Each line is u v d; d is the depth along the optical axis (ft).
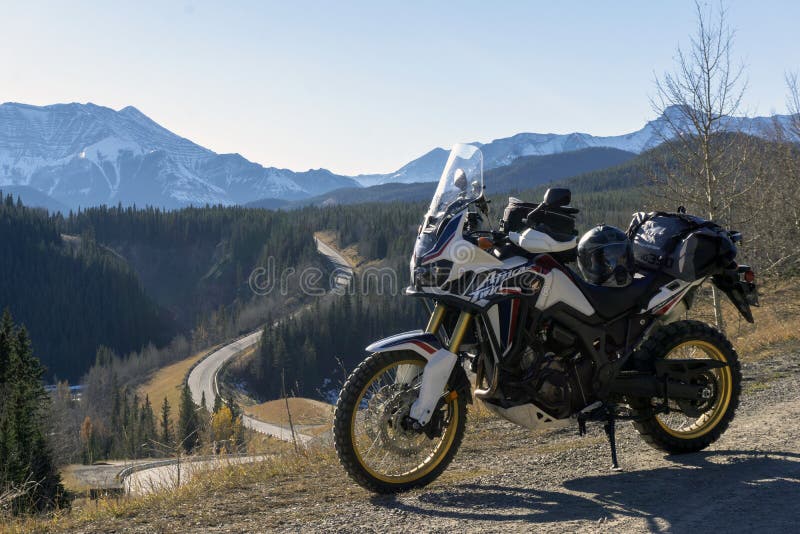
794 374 29.81
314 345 533.55
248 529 13.96
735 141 60.34
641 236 18.74
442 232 15.88
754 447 17.57
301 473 19.29
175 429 268.82
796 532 11.85
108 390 527.40
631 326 17.26
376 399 15.78
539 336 16.43
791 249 81.35
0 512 17.07
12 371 153.58
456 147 17.54
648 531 12.30
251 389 517.14
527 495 14.97
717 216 60.23
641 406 17.22
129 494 18.35
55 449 113.50
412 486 15.93
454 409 16.40
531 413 16.06
